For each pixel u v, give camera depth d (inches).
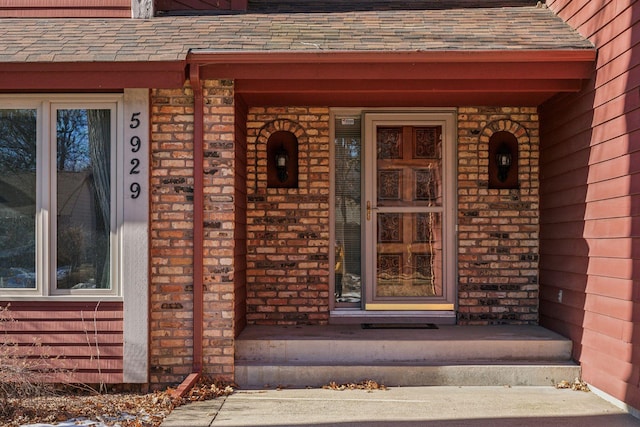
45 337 214.8
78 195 218.2
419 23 246.5
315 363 221.3
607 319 199.2
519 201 264.1
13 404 191.6
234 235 221.8
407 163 271.1
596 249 207.8
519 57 207.9
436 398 201.0
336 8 277.7
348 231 273.1
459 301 263.4
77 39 219.3
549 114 251.1
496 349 225.1
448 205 269.3
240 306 243.8
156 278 217.0
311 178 265.3
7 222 218.5
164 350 216.5
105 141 218.1
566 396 203.5
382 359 224.8
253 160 264.8
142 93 215.2
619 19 192.2
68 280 217.9
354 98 247.9
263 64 211.9
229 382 216.4
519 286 263.1
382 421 176.7
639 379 179.0
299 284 263.7
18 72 203.6
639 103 179.3
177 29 233.9
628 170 185.8
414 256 270.7
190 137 218.5
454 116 268.7
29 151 218.5
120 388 216.5
